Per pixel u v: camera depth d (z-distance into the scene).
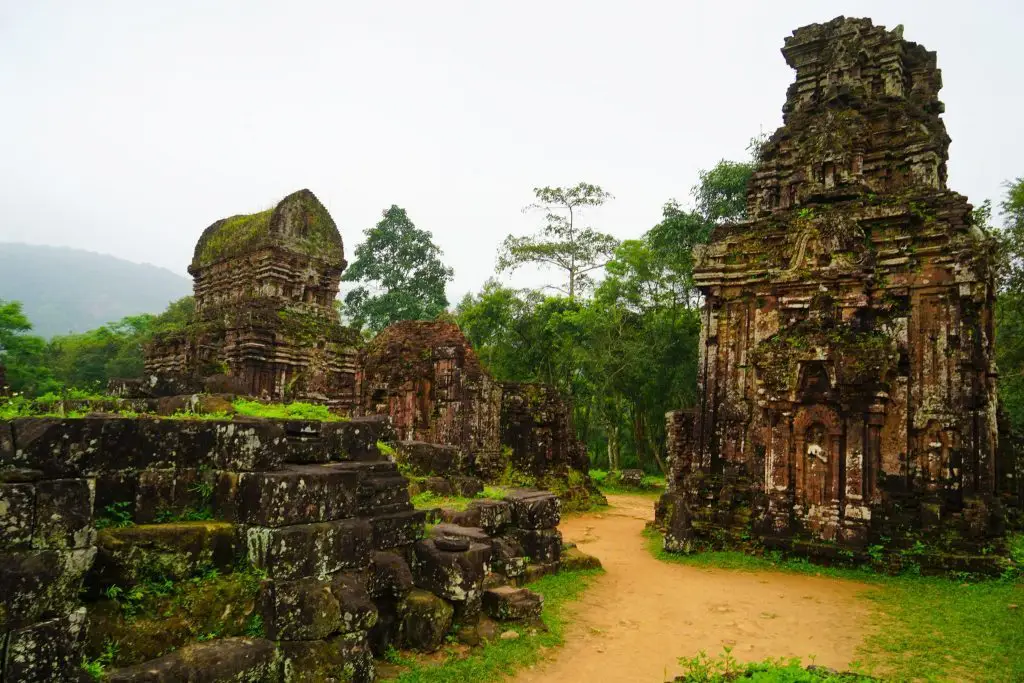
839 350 13.77
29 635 4.37
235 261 28.64
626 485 31.05
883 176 16.84
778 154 18.55
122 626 5.11
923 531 12.99
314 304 28.42
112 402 7.23
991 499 12.98
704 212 32.88
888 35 17.94
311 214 28.88
